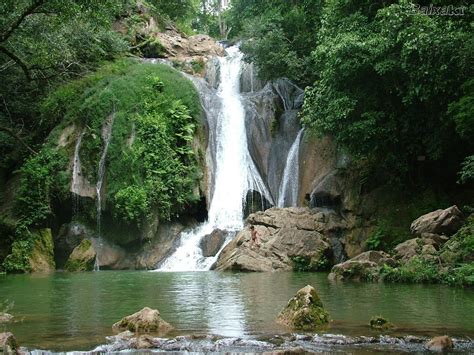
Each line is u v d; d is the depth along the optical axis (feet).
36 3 58.29
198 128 95.09
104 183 85.66
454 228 59.26
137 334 25.70
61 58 92.17
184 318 30.25
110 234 83.87
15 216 83.87
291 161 95.61
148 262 80.23
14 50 81.30
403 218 72.79
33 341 24.25
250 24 115.44
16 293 45.29
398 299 38.65
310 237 73.77
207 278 59.11
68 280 59.16
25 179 84.74
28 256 78.33
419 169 77.46
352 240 74.79
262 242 73.41
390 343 23.27
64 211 86.43
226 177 97.30
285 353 20.98
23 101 101.60
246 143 100.63
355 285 49.55
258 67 113.80
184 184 87.81
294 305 28.86
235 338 24.14
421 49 61.77
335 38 72.74
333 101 72.74
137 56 124.16
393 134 72.28
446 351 21.81
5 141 94.43
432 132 71.46
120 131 87.51
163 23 142.00
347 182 81.35
